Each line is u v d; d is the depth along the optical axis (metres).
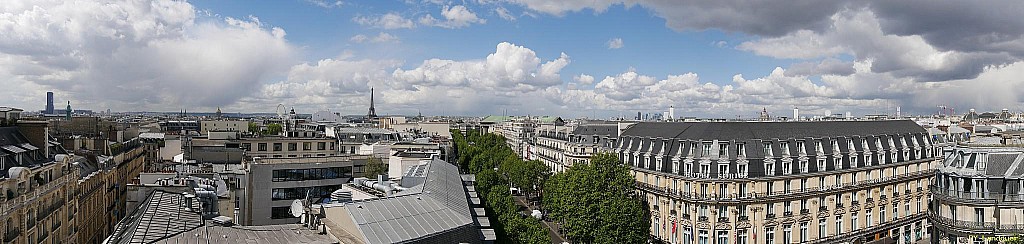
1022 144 95.19
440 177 84.12
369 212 53.38
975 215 91.12
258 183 113.12
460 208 65.81
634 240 117.38
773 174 119.25
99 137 129.00
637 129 150.50
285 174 116.44
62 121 155.88
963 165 95.00
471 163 196.25
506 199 104.25
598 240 115.88
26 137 87.19
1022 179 88.62
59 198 85.25
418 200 61.12
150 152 176.38
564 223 123.50
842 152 129.88
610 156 125.56
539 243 93.62
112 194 120.25
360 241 49.09
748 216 117.44
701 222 117.44
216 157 152.50
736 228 116.31
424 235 52.06
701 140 121.44
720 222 116.38
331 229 53.50
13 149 76.69
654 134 139.12
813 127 132.38
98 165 110.25
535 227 95.62
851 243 129.12
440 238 53.62
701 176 118.38
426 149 152.38
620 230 115.81
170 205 69.88
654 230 130.62
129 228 59.03
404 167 111.62
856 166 131.38
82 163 104.00
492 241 63.59
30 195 73.25
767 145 121.75
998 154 91.94
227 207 95.94
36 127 88.31
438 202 62.66
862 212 131.62
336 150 164.25
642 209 127.06
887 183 135.75
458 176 97.31
